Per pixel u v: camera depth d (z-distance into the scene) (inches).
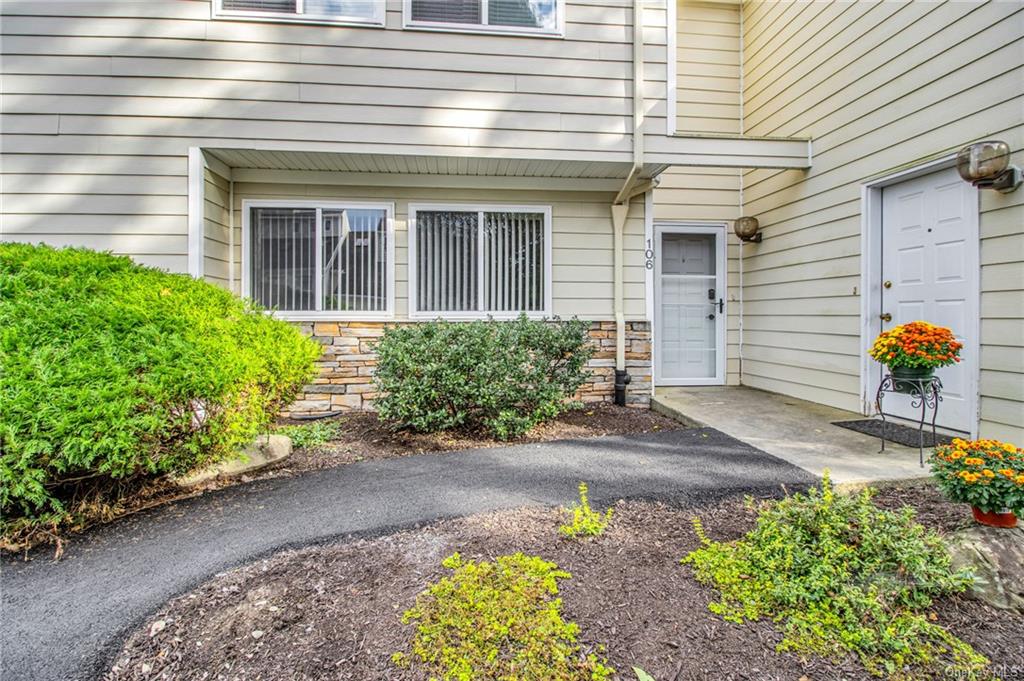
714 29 265.7
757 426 175.8
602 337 221.5
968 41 147.6
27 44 174.7
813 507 93.0
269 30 179.6
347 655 66.6
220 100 178.7
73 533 96.3
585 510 101.6
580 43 191.6
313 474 129.3
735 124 266.1
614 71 193.3
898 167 171.8
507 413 162.4
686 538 96.1
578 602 76.5
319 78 181.6
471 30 186.5
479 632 69.2
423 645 67.4
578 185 216.1
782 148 211.0
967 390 152.1
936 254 163.3
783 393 236.8
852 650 68.3
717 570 83.2
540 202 218.4
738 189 266.5
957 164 141.7
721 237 267.0
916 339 135.8
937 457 97.2
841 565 80.9
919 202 169.8
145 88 176.9
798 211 224.1
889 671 65.2
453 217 215.2
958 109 150.9
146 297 119.4
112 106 176.4
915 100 165.2
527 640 67.9
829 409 204.1
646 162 197.9
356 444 157.9
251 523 100.2
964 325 153.7
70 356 95.2
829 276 206.1
